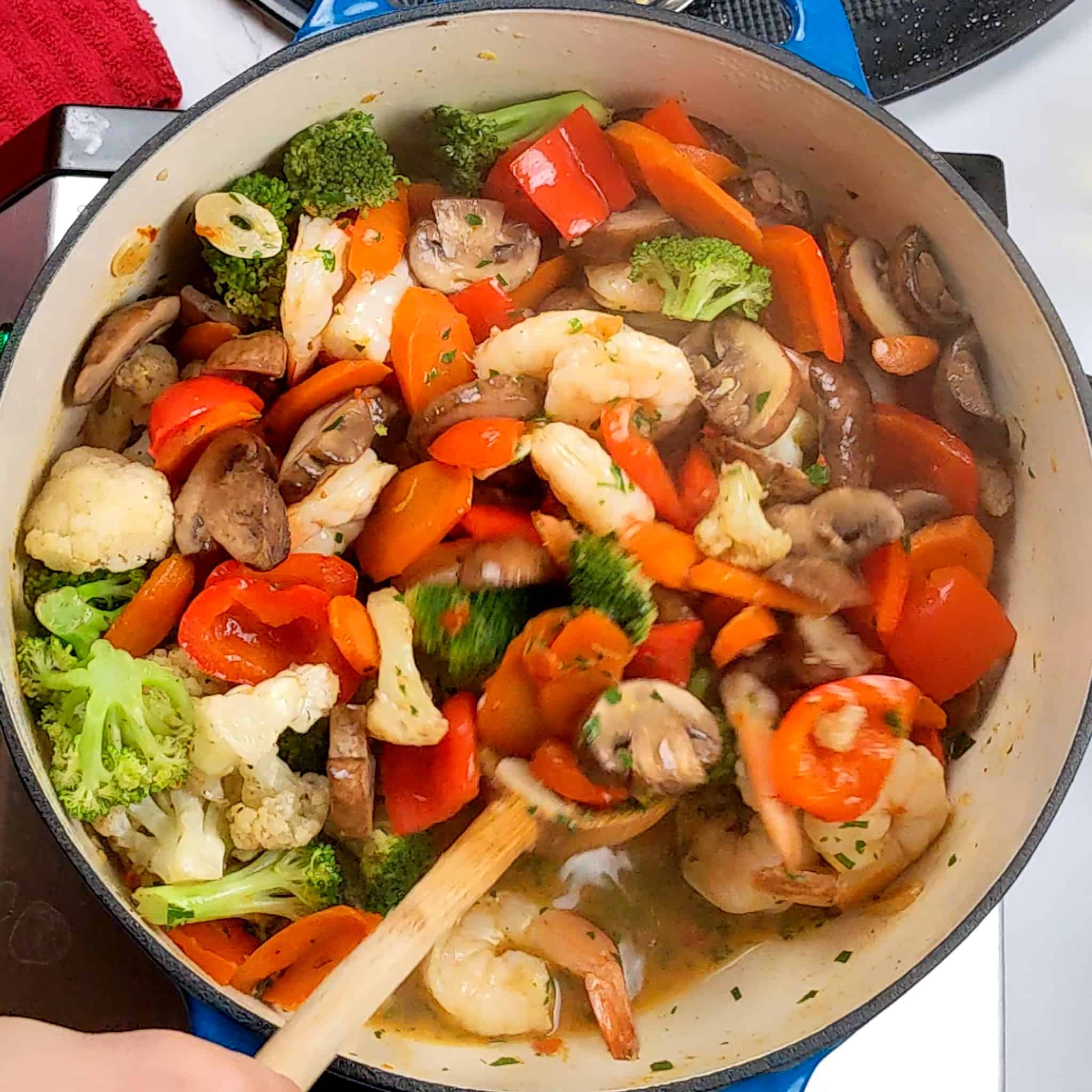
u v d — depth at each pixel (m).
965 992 0.46
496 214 0.47
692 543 0.44
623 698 0.42
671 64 0.44
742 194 0.47
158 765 0.40
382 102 0.45
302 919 0.41
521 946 0.44
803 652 0.44
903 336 0.47
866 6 0.54
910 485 0.47
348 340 0.45
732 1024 0.43
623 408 0.44
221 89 0.41
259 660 0.43
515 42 0.44
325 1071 0.38
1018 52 0.55
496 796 0.43
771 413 0.45
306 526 0.43
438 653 0.43
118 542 0.42
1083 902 0.53
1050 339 0.42
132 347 0.44
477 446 0.42
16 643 0.41
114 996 0.45
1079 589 0.42
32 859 0.46
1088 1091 0.52
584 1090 0.40
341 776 0.41
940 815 0.44
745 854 0.44
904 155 0.44
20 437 0.41
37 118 0.53
